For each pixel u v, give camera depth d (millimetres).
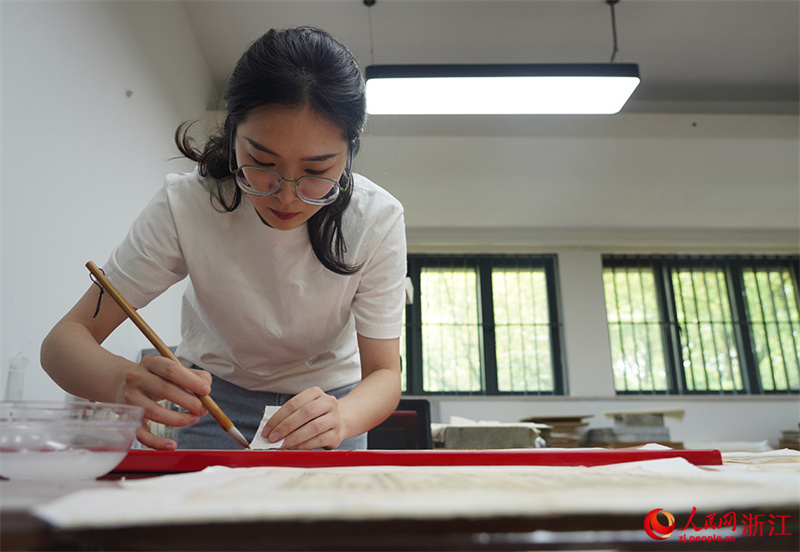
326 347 1268
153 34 2705
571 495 301
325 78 882
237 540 276
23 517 286
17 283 1550
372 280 1193
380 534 280
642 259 5531
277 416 887
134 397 833
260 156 888
